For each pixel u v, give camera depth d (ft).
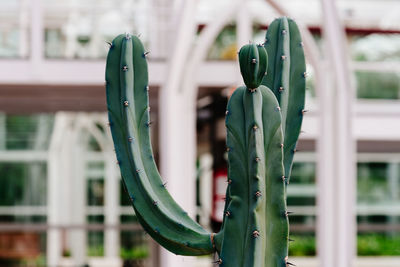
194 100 17.28
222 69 19.20
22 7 21.22
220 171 19.71
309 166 33.45
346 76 16.52
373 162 34.42
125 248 31.27
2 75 17.99
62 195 29.40
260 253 6.43
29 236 29.27
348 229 17.89
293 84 7.75
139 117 7.68
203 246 7.11
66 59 18.29
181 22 15.12
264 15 24.84
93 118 29.22
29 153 29.40
